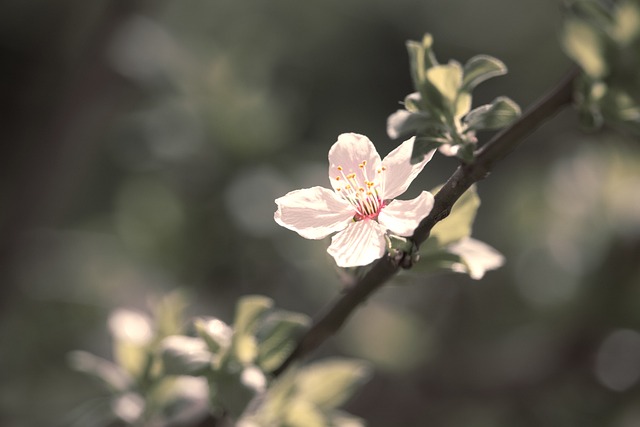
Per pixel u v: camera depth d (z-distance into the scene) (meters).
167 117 0.55
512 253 0.60
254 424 0.34
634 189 0.55
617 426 0.53
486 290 0.61
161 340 0.36
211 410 0.34
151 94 0.58
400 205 0.30
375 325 0.60
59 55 0.76
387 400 0.59
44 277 0.60
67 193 0.63
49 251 0.61
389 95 1.03
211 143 0.54
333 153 0.30
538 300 0.57
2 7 0.77
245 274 0.53
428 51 0.30
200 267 0.53
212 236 0.53
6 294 0.59
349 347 0.60
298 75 0.92
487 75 0.30
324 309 0.33
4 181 0.73
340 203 0.30
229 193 0.52
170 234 0.53
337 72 1.00
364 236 0.30
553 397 0.55
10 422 0.50
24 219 0.61
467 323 0.60
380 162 0.30
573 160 0.59
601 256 0.55
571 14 0.31
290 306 0.53
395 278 0.32
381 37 1.02
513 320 0.59
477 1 1.00
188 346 0.33
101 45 0.58
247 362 0.33
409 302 0.63
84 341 0.56
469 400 0.58
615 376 0.54
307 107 0.95
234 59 0.56
